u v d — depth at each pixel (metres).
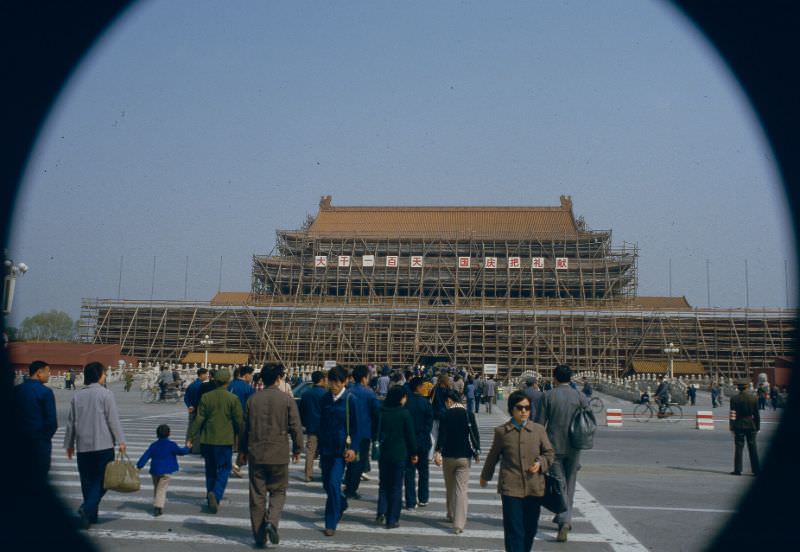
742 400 17.88
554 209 107.38
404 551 10.22
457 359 88.31
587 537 11.20
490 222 106.19
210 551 10.02
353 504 13.76
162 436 12.41
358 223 107.62
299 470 17.88
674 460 20.91
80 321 91.44
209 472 13.03
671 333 85.19
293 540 10.78
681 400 53.44
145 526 11.41
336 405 11.37
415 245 101.94
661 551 10.40
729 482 16.64
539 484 8.94
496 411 44.38
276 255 102.50
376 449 12.92
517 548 8.76
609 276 96.06
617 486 15.96
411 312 88.00
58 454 19.06
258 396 10.61
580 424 10.91
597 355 86.38
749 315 84.62
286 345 87.94
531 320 86.94
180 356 87.94
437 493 15.14
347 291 96.81
